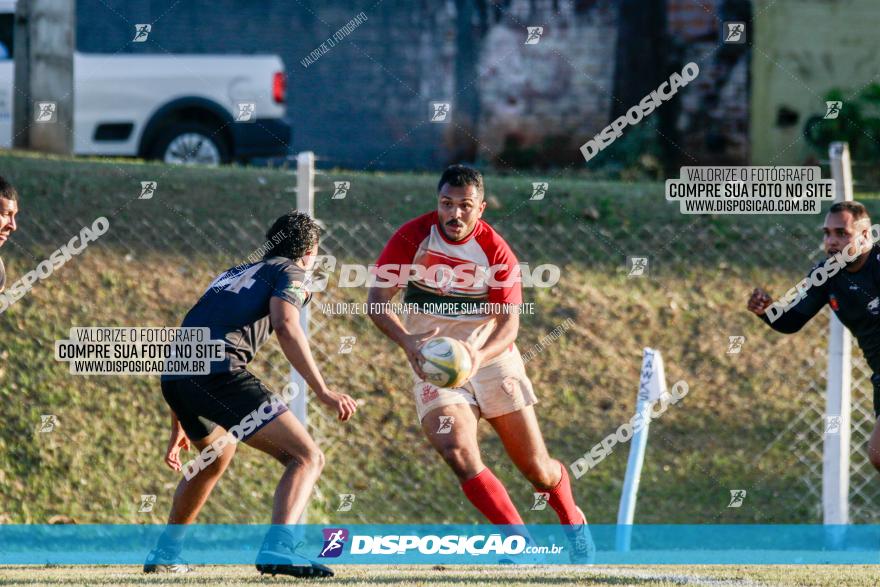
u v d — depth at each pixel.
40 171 34.78
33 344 30.06
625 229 36.28
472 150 49.62
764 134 48.66
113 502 27.80
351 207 34.97
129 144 40.81
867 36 50.22
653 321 33.78
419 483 29.27
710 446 30.70
